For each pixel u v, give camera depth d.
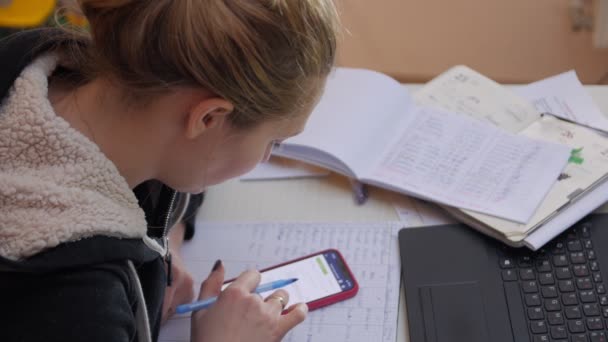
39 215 0.57
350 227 0.94
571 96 1.10
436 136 1.03
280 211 0.97
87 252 0.58
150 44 0.54
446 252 0.88
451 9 2.04
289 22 0.55
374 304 0.83
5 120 0.59
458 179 0.95
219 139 0.61
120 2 0.54
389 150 1.01
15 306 0.57
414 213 0.95
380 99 1.06
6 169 0.59
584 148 0.98
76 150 0.60
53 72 0.65
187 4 0.53
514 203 0.90
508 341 0.77
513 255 0.86
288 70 0.57
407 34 1.99
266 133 0.63
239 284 0.79
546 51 1.90
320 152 0.99
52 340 0.57
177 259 0.88
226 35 0.53
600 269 0.83
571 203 0.90
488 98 1.09
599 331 0.77
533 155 0.98
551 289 0.82
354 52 1.95
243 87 0.56
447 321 0.80
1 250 0.56
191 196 0.92
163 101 0.58
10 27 1.37
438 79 1.14
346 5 2.05
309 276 0.86
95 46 0.58
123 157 0.63
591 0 1.96
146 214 0.78
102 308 0.58
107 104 0.61
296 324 0.77
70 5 0.61
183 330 0.82
